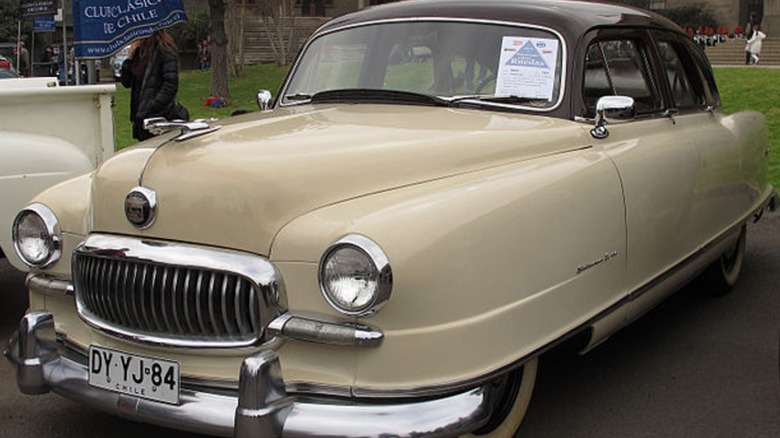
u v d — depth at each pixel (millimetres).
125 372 3141
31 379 3375
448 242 2846
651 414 4000
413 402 2791
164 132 3625
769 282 6113
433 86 4184
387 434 2719
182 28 39562
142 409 3057
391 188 3156
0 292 5984
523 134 3637
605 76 4211
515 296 3082
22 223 3586
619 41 4387
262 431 2771
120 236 3205
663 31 4863
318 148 3221
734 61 32531
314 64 4676
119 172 3258
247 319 2914
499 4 4285
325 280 2752
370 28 4523
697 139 4699
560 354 4727
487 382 2932
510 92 4023
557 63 4027
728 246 5293
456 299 2852
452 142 3420
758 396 4211
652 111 4527
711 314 5434
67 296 3467
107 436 3826
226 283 2914
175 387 3010
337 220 2867
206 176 3053
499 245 3018
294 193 2963
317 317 2826
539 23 4121
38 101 5070
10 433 3861
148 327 3096
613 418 3953
